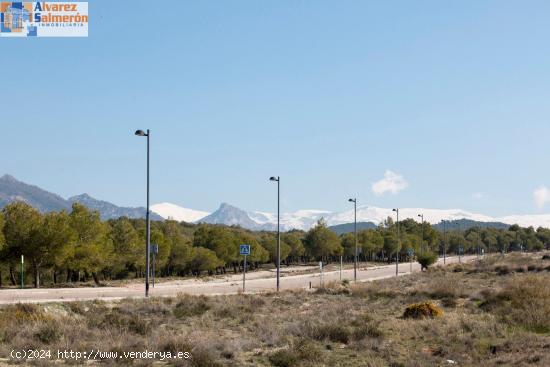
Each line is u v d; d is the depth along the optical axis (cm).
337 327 2286
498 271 6788
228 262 11219
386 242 14962
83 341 1978
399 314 3053
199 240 10775
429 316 2781
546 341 2017
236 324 2714
